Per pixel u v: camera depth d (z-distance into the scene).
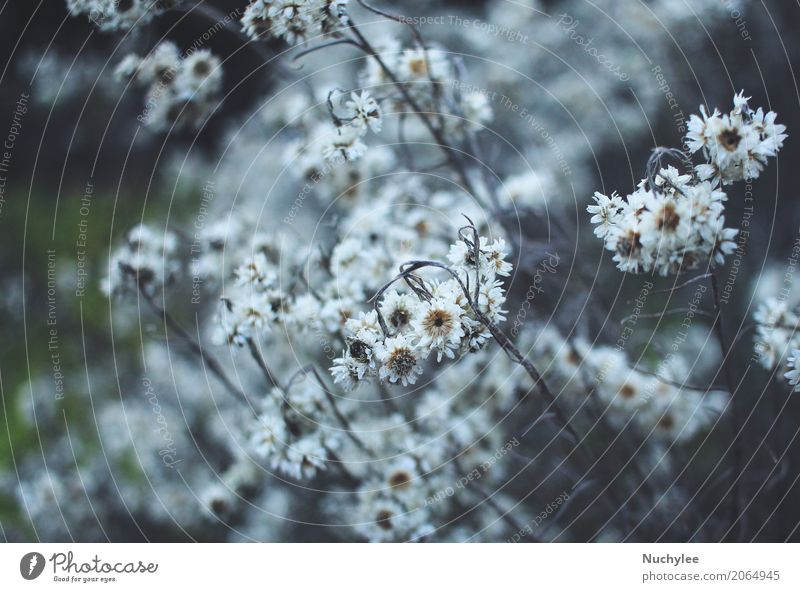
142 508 0.45
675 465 0.40
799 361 0.29
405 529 0.35
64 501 0.45
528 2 0.57
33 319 0.60
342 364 0.28
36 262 0.65
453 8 0.63
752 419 0.43
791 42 0.53
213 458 0.46
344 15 0.31
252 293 0.33
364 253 0.36
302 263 0.36
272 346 0.40
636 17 0.54
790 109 0.52
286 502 0.42
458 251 0.28
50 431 0.50
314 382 0.35
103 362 0.54
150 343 0.49
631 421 0.40
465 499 0.40
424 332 0.27
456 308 0.27
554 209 0.48
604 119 0.55
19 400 0.53
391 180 0.41
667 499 0.40
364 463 0.36
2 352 0.57
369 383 0.28
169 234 0.38
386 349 0.27
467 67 0.55
